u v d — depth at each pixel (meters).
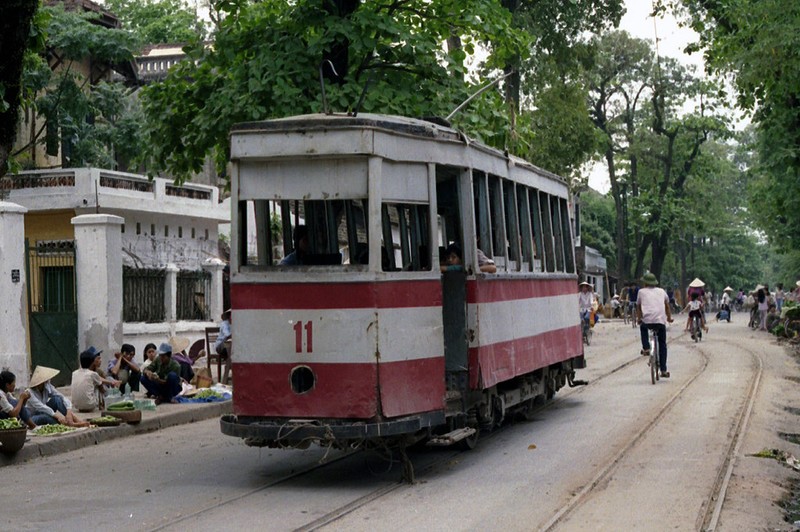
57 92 27.33
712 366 25.06
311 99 17.22
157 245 27.48
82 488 11.34
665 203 65.81
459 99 18.12
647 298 20.98
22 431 13.15
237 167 11.08
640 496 10.03
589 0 34.34
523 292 14.77
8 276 18.27
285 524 9.09
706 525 8.80
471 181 12.41
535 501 9.95
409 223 11.39
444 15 19.03
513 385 14.96
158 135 19.36
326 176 10.78
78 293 21.36
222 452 13.87
